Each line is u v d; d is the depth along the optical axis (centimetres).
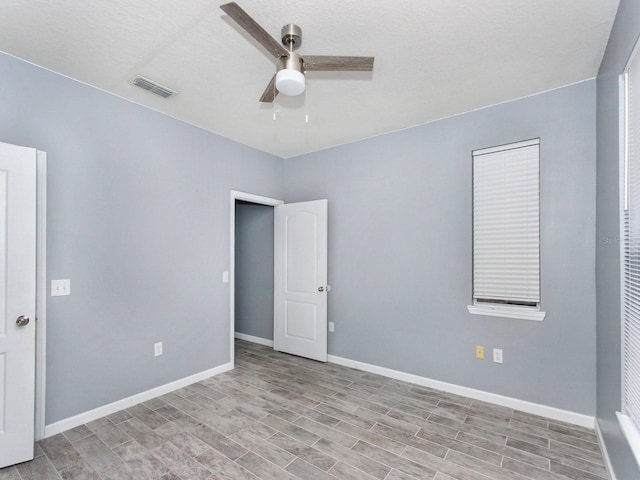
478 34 190
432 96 267
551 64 221
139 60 218
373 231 351
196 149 325
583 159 242
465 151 296
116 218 262
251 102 277
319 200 386
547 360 254
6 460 192
